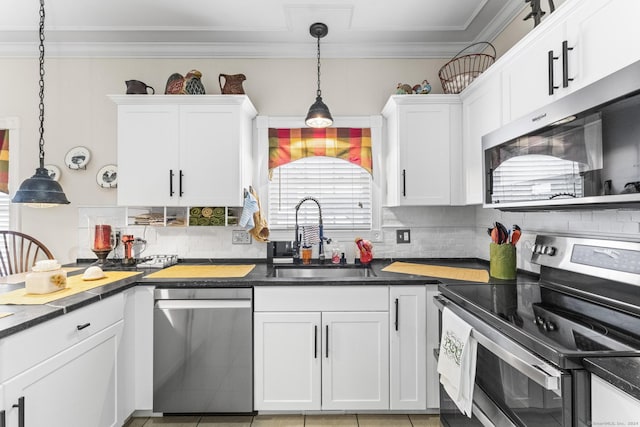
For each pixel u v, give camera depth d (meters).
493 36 2.47
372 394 1.95
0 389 1.09
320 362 1.94
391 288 1.94
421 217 2.66
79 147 2.62
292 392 1.95
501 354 1.13
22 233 2.55
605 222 1.47
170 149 2.31
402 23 2.36
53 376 1.32
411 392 1.95
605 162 1.06
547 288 1.66
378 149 2.66
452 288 1.66
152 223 2.48
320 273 2.43
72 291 1.63
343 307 1.94
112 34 2.47
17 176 2.59
